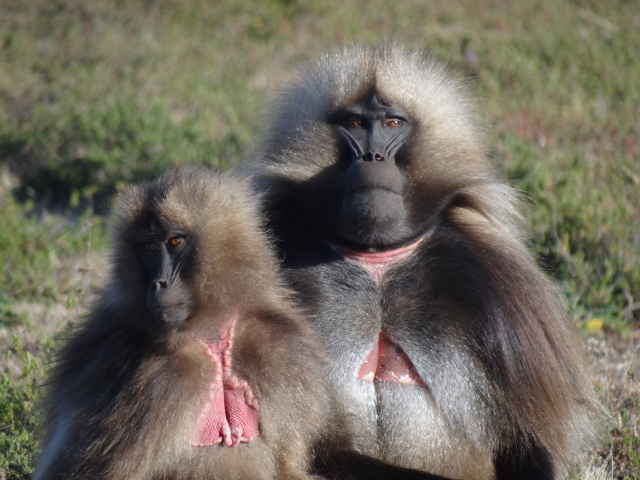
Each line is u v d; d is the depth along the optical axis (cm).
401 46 1335
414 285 1201
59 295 2105
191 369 1052
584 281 2083
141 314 1065
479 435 1176
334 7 4859
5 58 4150
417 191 1227
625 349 1862
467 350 1174
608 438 1445
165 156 3078
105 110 3506
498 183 1318
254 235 1138
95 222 2580
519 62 4047
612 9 4828
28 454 1331
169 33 4503
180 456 1036
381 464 1118
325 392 1131
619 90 3847
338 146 1231
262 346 1091
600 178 2730
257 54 4309
